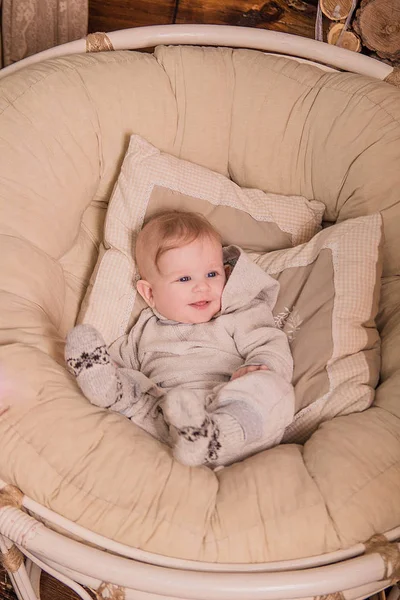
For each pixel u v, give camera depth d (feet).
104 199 5.57
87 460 3.58
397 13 6.35
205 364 4.73
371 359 4.50
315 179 5.38
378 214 4.80
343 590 3.19
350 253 4.70
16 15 6.75
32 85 5.05
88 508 3.45
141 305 5.16
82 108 5.13
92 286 5.09
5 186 4.75
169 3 9.21
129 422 3.95
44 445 3.62
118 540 3.39
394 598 4.10
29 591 4.35
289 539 3.39
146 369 4.87
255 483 3.59
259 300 4.92
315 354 4.51
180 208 5.24
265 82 5.44
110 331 5.05
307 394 4.42
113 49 5.69
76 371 3.87
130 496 3.47
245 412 3.93
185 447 3.59
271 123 5.41
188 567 3.34
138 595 3.37
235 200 5.34
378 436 3.83
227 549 3.35
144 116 5.33
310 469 3.70
